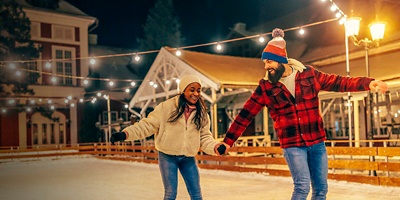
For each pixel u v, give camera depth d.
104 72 29.47
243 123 3.79
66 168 15.34
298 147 3.47
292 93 3.52
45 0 26.50
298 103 3.49
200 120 3.96
